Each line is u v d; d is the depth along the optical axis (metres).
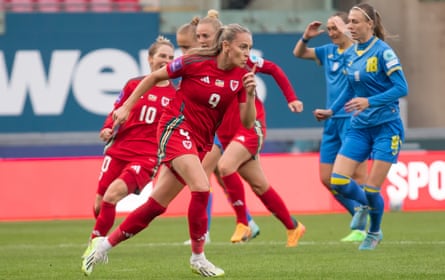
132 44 46.81
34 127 46.31
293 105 29.11
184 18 47.25
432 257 24.69
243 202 30.11
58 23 46.38
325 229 36.91
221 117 20.80
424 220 40.03
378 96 25.34
